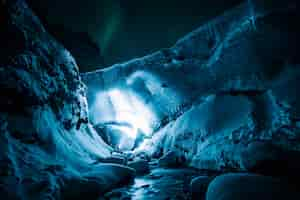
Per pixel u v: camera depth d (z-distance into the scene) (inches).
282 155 163.5
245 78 287.3
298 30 219.6
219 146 247.6
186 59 332.8
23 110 154.9
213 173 225.5
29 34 184.9
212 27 285.1
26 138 140.5
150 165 306.5
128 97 438.0
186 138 307.3
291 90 231.1
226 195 90.7
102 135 461.1
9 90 144.3
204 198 135.0
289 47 235.8
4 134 117.7
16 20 168.1
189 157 289.9
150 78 386.6
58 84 230.5
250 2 222.2
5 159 100.1
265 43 247.3
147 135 467.2
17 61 163.0
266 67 262.5
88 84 418.6
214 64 309.4
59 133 204.8
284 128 221.1
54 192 112.6
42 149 151.6
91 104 445.4
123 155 348.5
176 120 366.0
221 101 298.8
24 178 104.0
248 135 235.0
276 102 241.6
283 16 215.6
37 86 181.2
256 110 251.6
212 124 282.5
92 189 139.4
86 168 182.1
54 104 220.8
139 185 183.0
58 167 140.3
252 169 172.6
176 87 373.7
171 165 293.3
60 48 252.2
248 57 270.1
